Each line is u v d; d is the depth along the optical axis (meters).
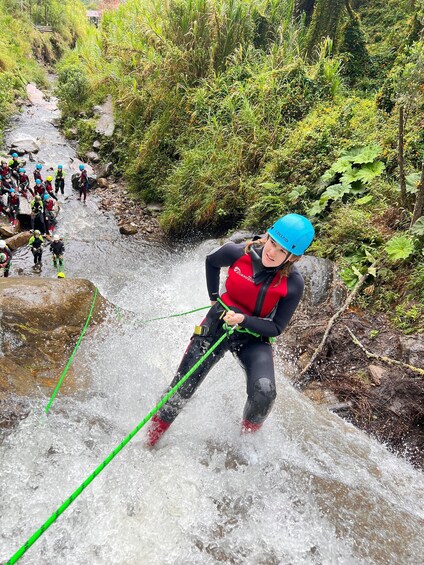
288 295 2.78
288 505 2.80
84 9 45.97
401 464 3.66
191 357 3.00
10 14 31.58
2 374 3.37
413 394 4.32
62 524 2.42
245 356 2.97
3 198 12.07
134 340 4.45
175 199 11.18
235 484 2.88
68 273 9.26
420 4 12.73
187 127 12.41
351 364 4.90
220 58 13.33
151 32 13.94
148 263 9.90
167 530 2.49
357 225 6.72
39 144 16.53
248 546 2.49
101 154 15.49
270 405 2.84
